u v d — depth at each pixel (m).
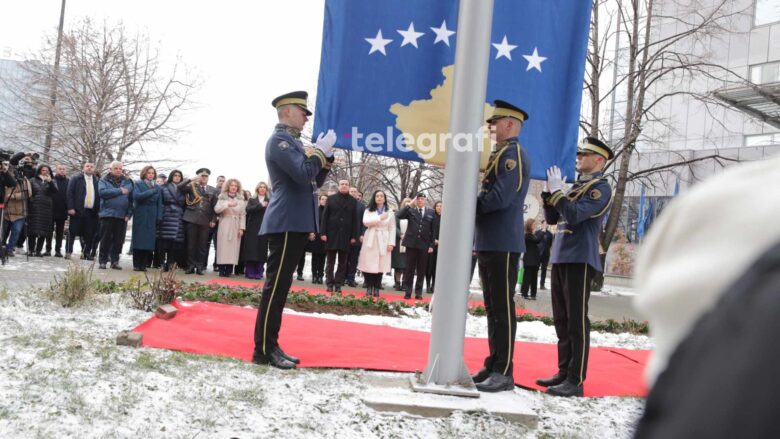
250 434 3.47
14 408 3.46
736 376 0.45
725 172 0.67
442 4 5.61
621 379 6.11
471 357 6.60
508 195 5.12
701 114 27.55
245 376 4.71
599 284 20.48
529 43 5.96
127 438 3.23
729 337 0.48
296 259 5.45
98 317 6.51
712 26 20.06
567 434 4.12
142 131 28.02
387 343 6.62
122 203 12.70
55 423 3.30
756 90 19.97
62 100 27.72
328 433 3.65
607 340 9.02
